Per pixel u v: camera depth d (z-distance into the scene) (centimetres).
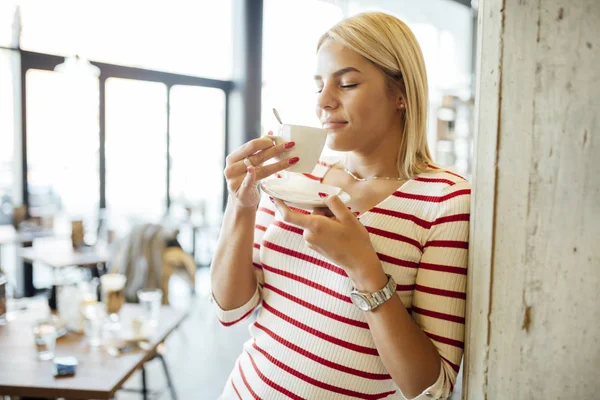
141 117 637
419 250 96
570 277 74
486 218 82
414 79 97
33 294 496
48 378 170
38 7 512
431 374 87
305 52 744
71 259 384
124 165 622
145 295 228
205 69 686
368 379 97
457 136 845
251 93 686
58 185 577
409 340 85
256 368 108
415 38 99
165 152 658
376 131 99
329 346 97
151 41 628
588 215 72
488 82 80
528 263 77
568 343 74
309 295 101
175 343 419
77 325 218
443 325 91
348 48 96
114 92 596
